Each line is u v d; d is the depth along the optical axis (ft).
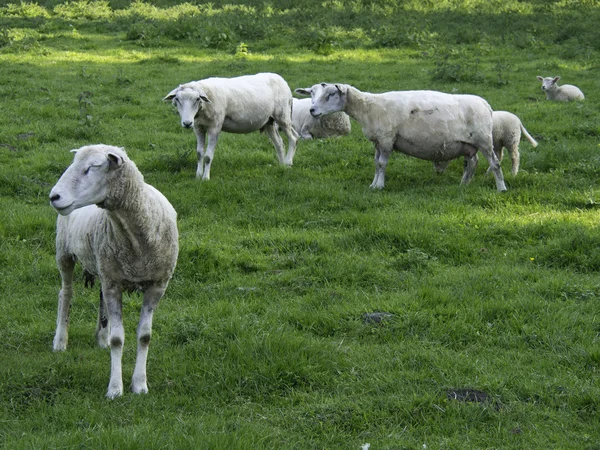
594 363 26.96
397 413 23.66
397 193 47.16
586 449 21.76
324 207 44.80
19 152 55.77
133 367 26.84
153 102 72.33
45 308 32.71
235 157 55.31
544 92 79.00
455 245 38.37
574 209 43.78
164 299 33.73
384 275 35.29
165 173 51.70
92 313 32.35
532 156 53.83
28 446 20.45
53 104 69.56
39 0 131.54
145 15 118.42
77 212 26.20
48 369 25.96
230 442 21.07
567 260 36.88
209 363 26.45
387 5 130.31
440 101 47.16
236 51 97.71
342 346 28.17
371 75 84.74
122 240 23.76
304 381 25.73
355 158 55.26
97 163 22.35
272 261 37.45
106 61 91.45
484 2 133.59
